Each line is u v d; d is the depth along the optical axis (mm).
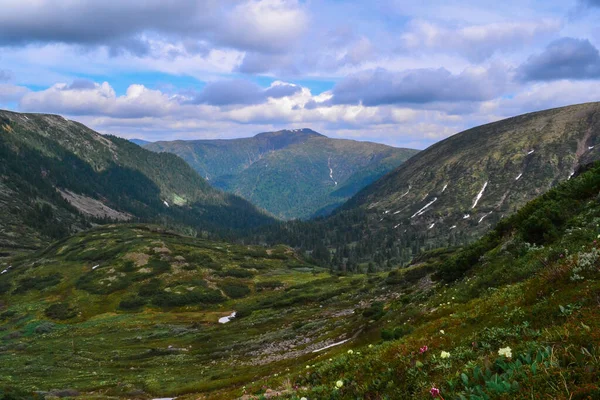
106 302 132625
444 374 7426
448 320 14805
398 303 44094
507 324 9883
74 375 65250
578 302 8430
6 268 174625
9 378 63219
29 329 111812
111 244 182625
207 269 162250
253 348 67438
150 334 99812
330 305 100875
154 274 152250
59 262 169500
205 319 115125
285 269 181250
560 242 18734
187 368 63656
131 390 50500
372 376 9805
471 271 29172
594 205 21891
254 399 11945
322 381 12711
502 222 32188
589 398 3871
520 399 4438
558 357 5113
